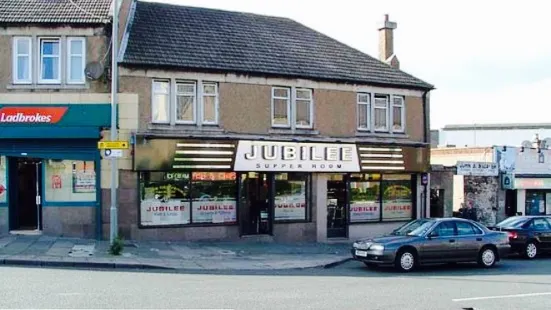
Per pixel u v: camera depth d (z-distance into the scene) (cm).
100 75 2169
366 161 2677
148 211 2272
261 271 1772
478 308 1216
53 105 2172
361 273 1788
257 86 2464
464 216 3188
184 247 2189
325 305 1195
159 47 2348
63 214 2203
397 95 2825
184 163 2283
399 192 2842
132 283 1407
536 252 2298
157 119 2289
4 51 2167
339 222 2673
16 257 1734
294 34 2834
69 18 2177
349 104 2680
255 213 2495
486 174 3316
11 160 2203
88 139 2189
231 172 2425
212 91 2389
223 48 2505
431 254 1877
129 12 2439
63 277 1468
